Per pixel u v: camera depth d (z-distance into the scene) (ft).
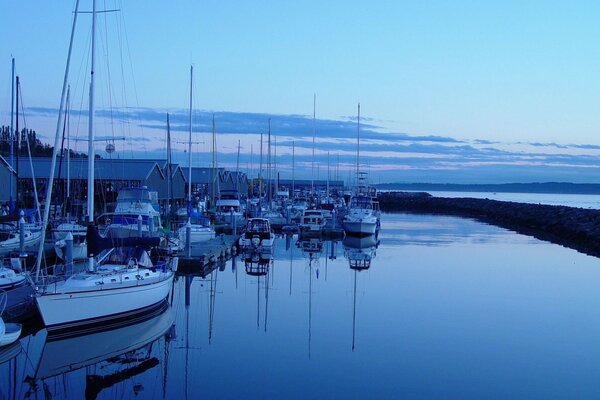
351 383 46.73
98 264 62.64
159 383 46.52
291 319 66.18
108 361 51.57
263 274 98.02
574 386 46.73
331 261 113.80
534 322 65.82
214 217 163.22
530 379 48.11
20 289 63.93
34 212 108.37
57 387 45.65
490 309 71.92
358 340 58.08
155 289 63.05
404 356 53.36
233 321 65.36
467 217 272.72
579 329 63.00
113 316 58.44
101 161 162.50
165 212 149.38
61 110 63.67
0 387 45.62
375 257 119.55
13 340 50.80
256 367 50.24
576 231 167.63
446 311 70.64
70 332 56.03
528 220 231.91
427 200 380.78
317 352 54.34
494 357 53.42
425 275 96.73
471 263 111.65
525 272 101.81
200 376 48.03
